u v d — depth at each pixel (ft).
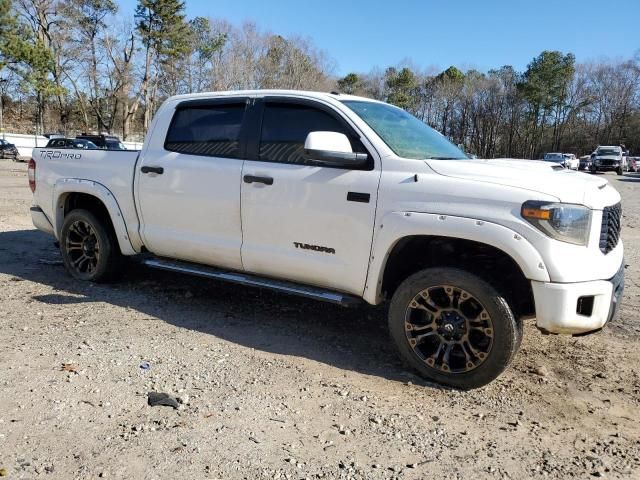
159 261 16.31
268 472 8.24
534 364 12.88
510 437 9.60
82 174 17.52
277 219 13.51
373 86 257.34
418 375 12.10
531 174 11.35
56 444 8.73
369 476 8.25
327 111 13.30
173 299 16.80
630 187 86.99
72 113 213.46
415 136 14.05
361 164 12.43
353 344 13.83
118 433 9.12
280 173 13.43
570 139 256.73
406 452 8.97
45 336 13.35
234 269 14.83
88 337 13.39
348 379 11.72
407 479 8.22
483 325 11.14
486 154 263.08
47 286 17.83
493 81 260.83
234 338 13.80
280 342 13.70
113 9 181.88
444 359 11.54
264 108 14.16
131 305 16.07
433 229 11.30
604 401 11.12
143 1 172.65
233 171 14.16
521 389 11.55
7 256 22.16
